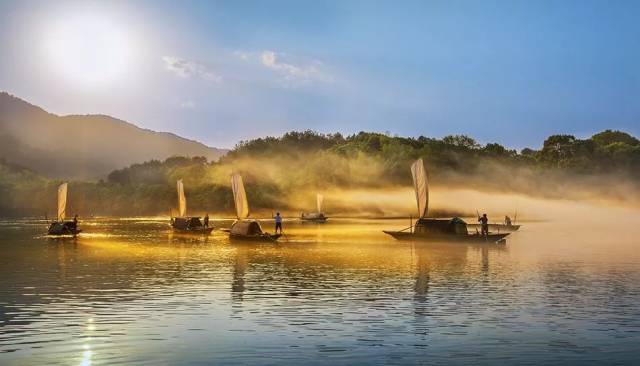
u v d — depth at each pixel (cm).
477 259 4044
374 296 2561
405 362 1639
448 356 1692
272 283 2934
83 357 1683
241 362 1639
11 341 1841
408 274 3256
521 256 4262
